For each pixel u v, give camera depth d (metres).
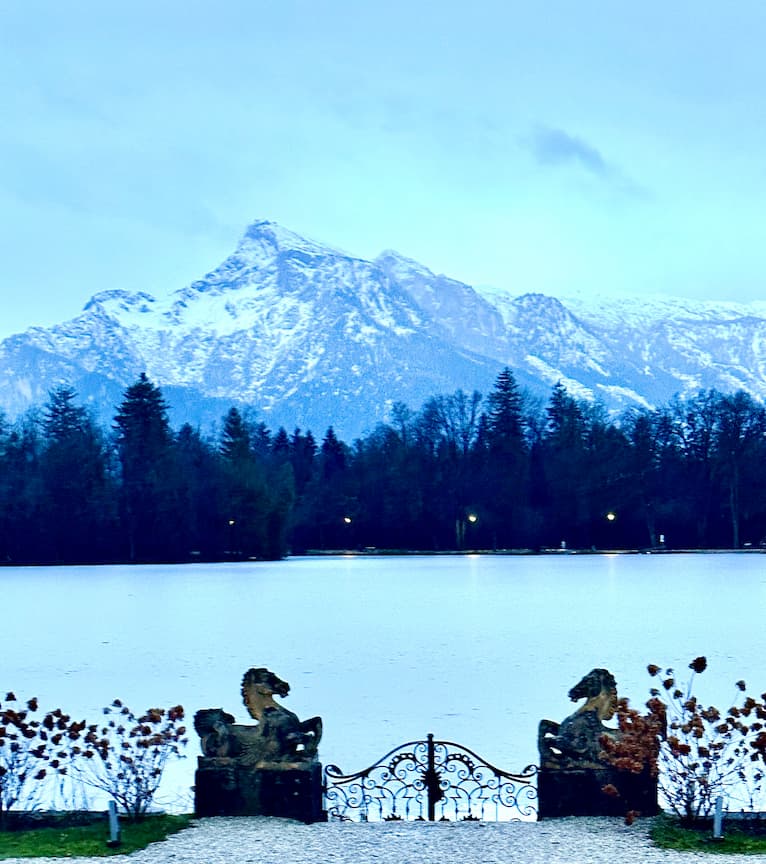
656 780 22.86
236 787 23.12
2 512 165.00
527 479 188.62
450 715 39.69
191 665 56.53
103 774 30.42
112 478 170.38
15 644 68.00
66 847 20.91
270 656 60.38
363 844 21.03
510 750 33.72
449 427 197.75
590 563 160.00
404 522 193.75
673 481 183.50
